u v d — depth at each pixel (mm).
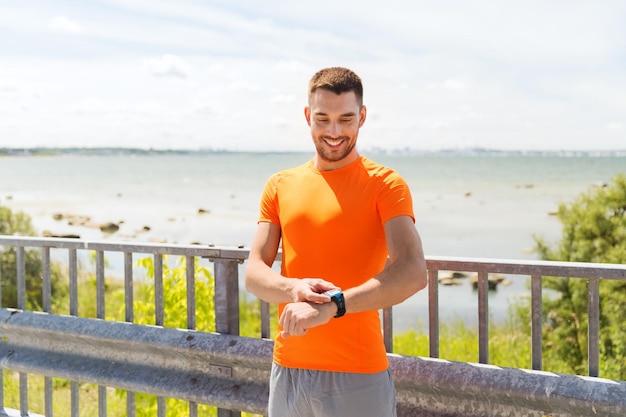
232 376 3295
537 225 40969
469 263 2840
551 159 183500
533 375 2645
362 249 2391
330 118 2393
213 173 125812
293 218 2490
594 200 10305
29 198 74062
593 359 2648
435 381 2801
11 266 13688
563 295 9453
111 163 199125
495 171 116875
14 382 7387
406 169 127000
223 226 43625
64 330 3729
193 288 3508
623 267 2562
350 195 2414
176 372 3471
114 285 16078
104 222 45094
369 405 2367
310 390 2395
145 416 5355
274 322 11195
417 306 18250
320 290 2279
